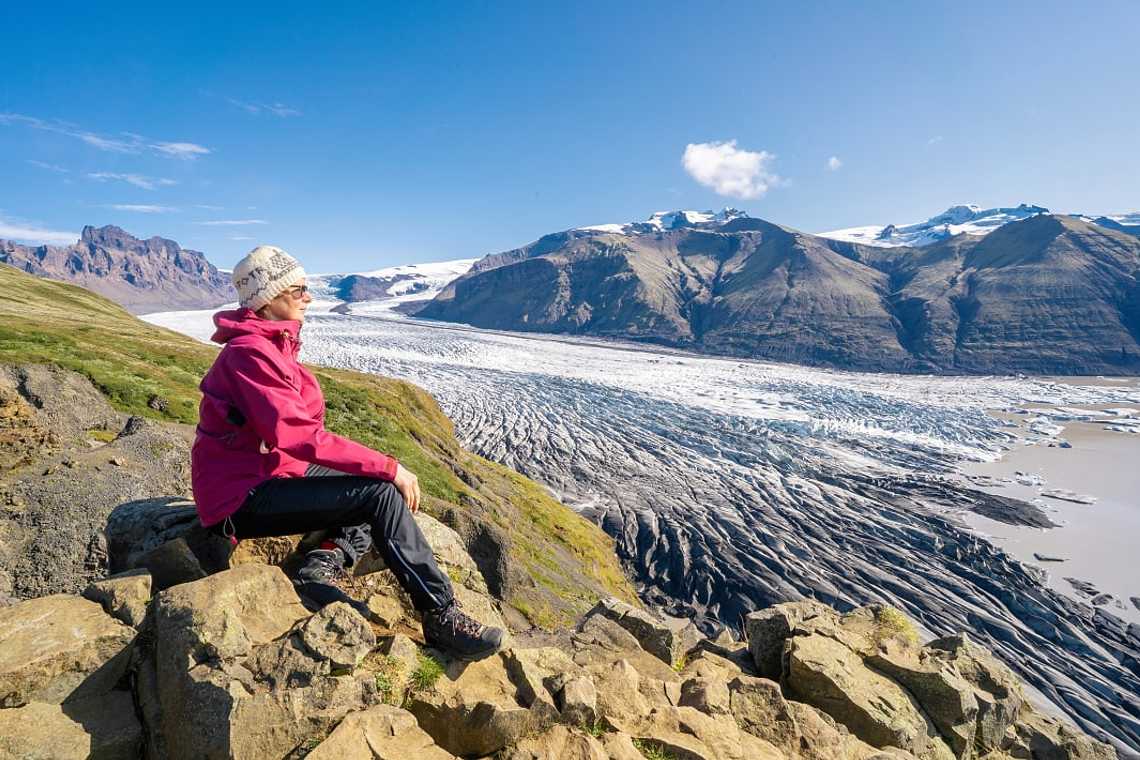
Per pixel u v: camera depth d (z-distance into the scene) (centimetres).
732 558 5647
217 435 361
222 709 299
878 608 786
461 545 604
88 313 5878
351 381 4469
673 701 493
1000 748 677
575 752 371
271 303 363
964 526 6644
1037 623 4853
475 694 384
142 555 438
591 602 2830
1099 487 7862
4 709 306
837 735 508
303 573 432
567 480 7506
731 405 12988
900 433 10831
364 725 321
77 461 598
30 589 484
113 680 344
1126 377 19238
